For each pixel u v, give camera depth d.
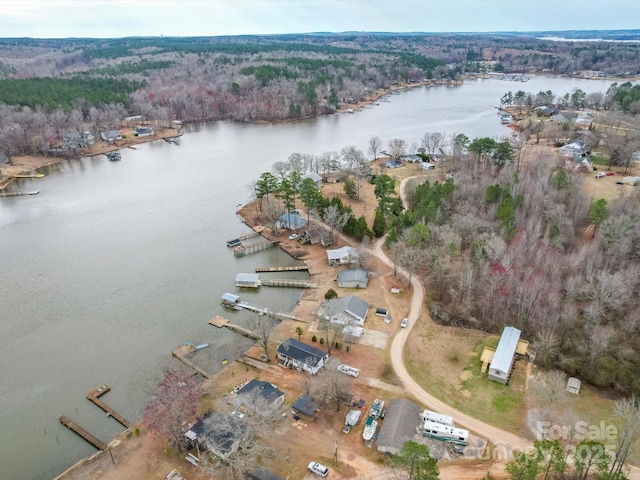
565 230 103.50
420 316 84.94
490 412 63.47
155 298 93.69
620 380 66.19
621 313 78.62
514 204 110.62
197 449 57.88
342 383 64.44
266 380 70.81
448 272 90.88
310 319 85.62
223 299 91.44
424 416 61.31
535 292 81.75
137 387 70.56
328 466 55.59
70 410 66.75
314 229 118.31
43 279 101.12
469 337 79.38
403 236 102.25
